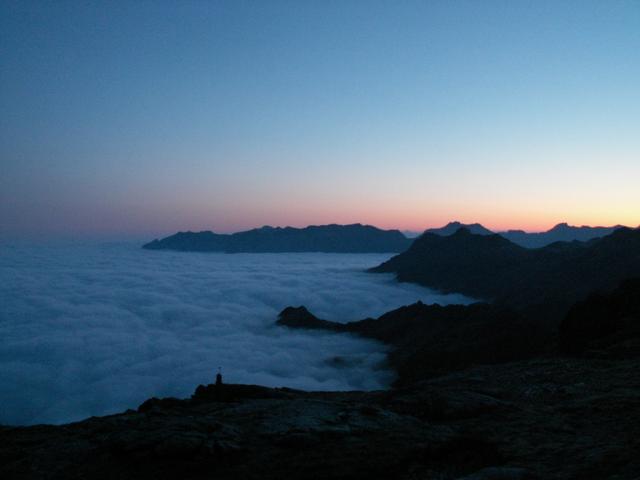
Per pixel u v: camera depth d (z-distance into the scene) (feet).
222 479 25.68
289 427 31.40
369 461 27.07
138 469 27.37
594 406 33.86
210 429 30.78
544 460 25.62
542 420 32.35
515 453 27.20
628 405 33.19
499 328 244.01
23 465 29.55
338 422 32.50
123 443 30.07
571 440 28.07
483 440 29.63
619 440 26.99
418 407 37.04
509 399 39.22
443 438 29.81
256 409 37.47
